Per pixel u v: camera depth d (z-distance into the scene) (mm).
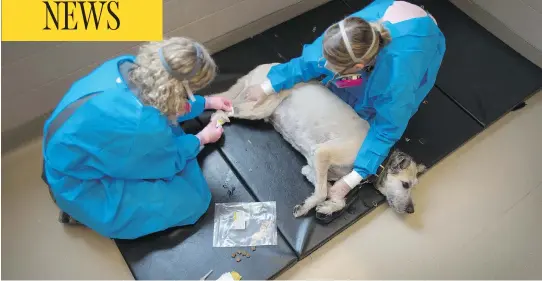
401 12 1591
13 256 1701
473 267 1764
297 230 1726
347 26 1378
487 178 1942
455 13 2307
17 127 1892
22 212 1788
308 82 1868
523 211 1879
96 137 1344
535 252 1801
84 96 1359
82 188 1480
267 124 1941
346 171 1768
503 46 2219
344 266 1737
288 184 1821
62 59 1750
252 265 1656
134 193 1536
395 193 1725
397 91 1564
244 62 2107
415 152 1908
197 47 1331
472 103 2039
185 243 1691
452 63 2148
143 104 1348
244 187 1813
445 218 1851
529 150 2014
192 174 1713
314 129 1749
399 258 1767
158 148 1438
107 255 1727
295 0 2238
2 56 1600
